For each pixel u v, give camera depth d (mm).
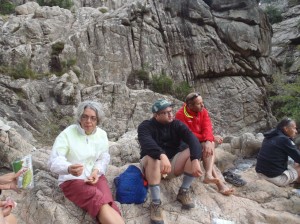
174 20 13930
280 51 18203
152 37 13461
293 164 4922
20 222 3266
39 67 11484
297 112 10531
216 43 14070
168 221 3461
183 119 4035
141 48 13227
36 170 3861
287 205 4055
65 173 3023
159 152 3275
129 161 4793
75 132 3285
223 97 13945
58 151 3156
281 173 4430
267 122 13992
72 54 12062
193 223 3451
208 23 14195
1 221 2609
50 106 10328
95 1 18938
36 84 10602
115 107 11195
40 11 13219
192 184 4062
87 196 3033
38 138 8938
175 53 13781
